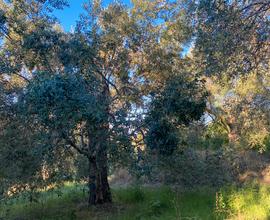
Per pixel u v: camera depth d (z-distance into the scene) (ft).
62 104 30.17
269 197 38.06
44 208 46.57
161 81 42.14
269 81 54.34
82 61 36.37
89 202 45.85
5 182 35.65
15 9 37.68
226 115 67.15
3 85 36.17
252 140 60.64
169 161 43.93
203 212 36.60
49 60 36.76
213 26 32.94
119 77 41.52
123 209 43.27
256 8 35.12
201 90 37.86
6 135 35.53
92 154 39.06
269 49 34.81
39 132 33.24
